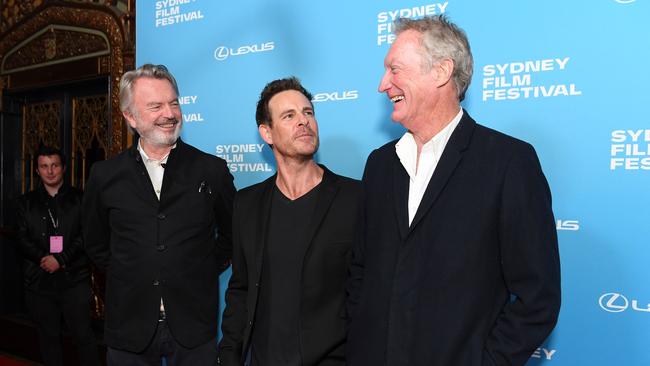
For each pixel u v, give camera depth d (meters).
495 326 1.25
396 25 1.38
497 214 1.23
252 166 2.64
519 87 1.92
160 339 2.05
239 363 1.80
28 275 3.29
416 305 1.28
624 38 1.74
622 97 1.74
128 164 2.12
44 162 3.28
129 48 3.36
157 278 2.03
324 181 1.75
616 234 1.76
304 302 1.67
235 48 2.68
